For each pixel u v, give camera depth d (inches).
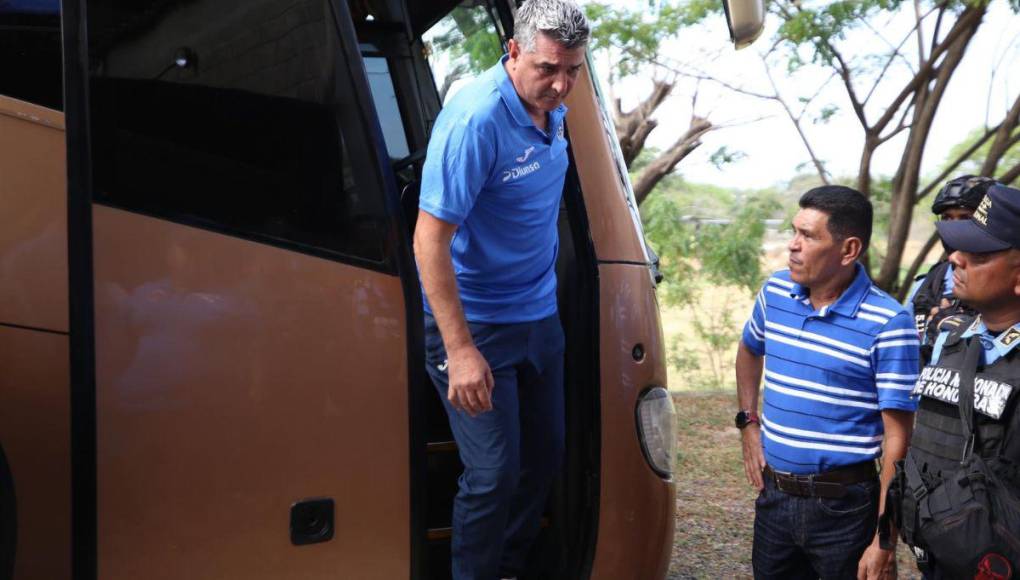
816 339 117.9
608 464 122.6
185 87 102.7
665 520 128.3
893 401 113.4
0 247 98.7
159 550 99.7
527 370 119.3
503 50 129.8
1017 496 93.0
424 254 106.7
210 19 104.3
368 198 106.3
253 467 102.3
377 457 106.3
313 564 104.7
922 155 372.8
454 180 105.7
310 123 105.8
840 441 117.2
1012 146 387.9
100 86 99.9
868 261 400.8
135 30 101.6
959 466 95.9
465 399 107.2
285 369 103.1
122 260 98.7
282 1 105.9
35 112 100.2
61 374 100.5
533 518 124.2
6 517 94.9
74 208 95.7
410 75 145.6
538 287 118.5
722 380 435.2
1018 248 94.6
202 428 100.7
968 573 93.7
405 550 107.7
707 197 476.7
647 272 128.4
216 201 102.2
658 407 127.1
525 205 113.0
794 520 120.0
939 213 143.0
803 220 116.9
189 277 100.7
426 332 115.4
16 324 99.0
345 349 105.0
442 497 132.3
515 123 108.4
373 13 144.7
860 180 388.8
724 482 258.5
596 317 121.9
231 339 101.6
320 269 104.5
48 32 104.4
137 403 98.7
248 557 102.5
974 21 343.6
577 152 123.7
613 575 123.9
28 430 99.7
